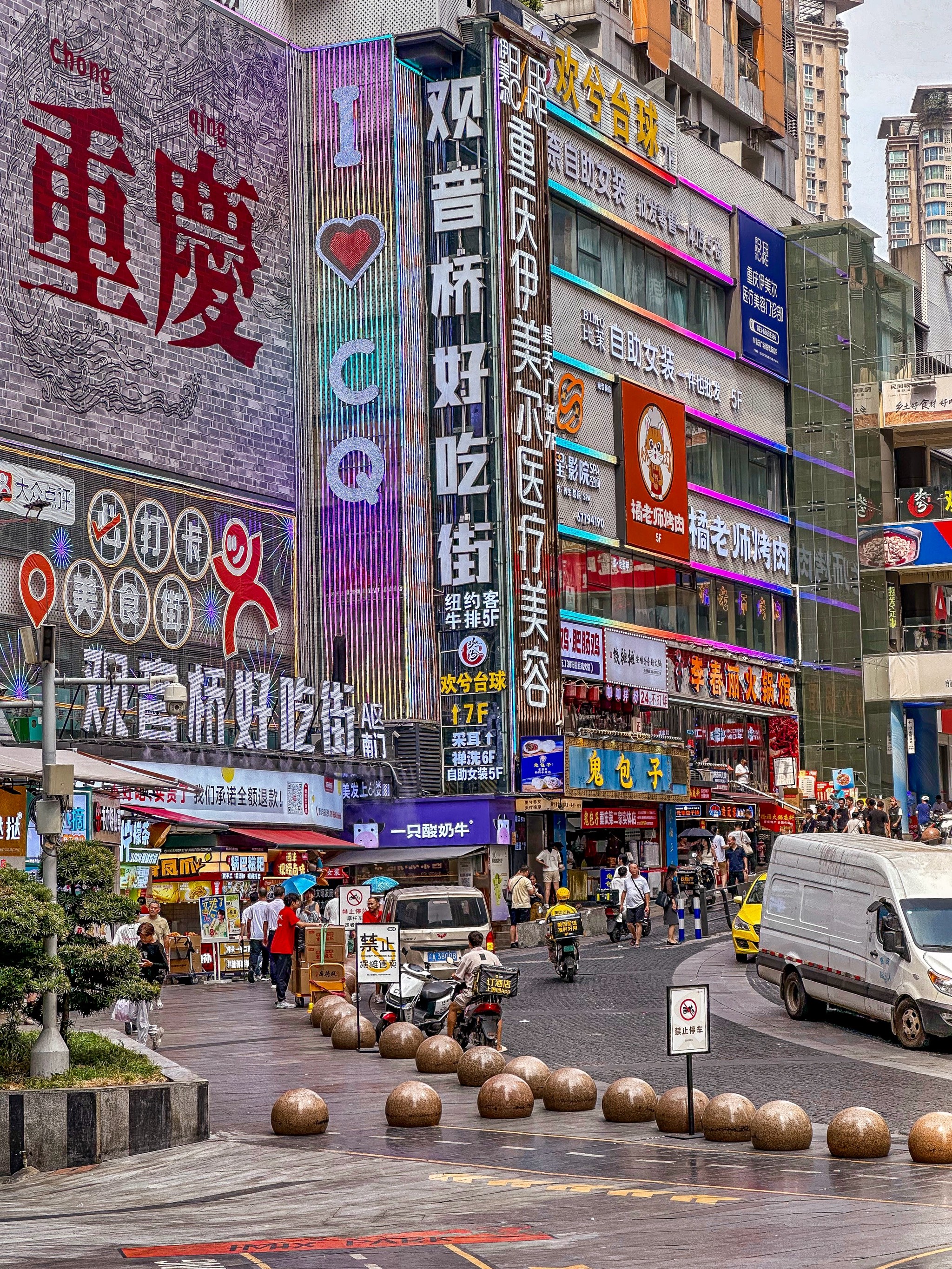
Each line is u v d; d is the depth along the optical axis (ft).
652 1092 54.70
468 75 162.71
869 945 76.89
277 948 95.30
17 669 117.50
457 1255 34.68
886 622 231.91
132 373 133.08
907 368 238.48
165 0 139.85
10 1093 49.34
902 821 219.00
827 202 621.31
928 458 240.12
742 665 215.51
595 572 181.98
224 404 144.25
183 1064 70.13
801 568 236.43
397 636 154.20
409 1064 70.08
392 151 158.81
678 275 212.02
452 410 159.63
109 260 131.44
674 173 208.33
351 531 156.46
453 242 160.97
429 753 154.81
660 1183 43.37
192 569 138.10
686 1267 32.63
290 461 153.38
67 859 59.67
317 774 141.49
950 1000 71.20
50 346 124.47
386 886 132.87
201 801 125.80
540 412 164.76
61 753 83.92
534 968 111.04
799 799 205.36
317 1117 53.06
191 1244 36.96
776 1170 45.09
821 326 238.68
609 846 173.06
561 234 182.91
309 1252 35.53
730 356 222.48
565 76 184.34
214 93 146.00
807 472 237.86
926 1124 46.26
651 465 193.88
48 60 126.31
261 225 151.43
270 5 159.12
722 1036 77.15
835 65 627.46
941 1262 32.48
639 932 125.08
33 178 124.36
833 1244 34.68
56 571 122.72
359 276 158.71
